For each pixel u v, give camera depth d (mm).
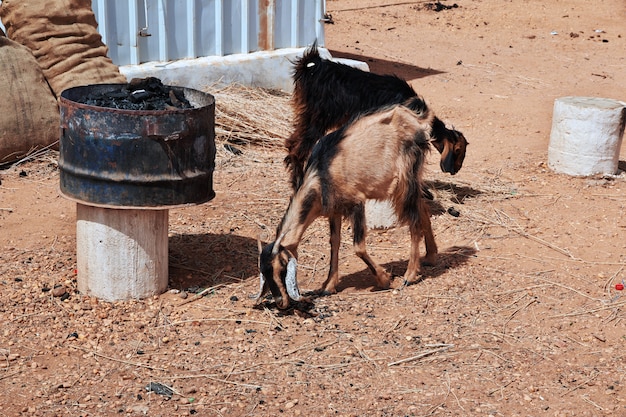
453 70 17547
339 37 19938
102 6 12406
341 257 8922
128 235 7473
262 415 6098
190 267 8391
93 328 7191
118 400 6234
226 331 7230
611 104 11461
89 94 7867
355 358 6887
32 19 11195
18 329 7145
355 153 7531
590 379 6711
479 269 8664
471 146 12883
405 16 22438
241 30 13844
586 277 8555
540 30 21562
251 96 13289
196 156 7312
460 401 6348
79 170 7168
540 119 14438
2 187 10172
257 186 10719
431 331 7363
